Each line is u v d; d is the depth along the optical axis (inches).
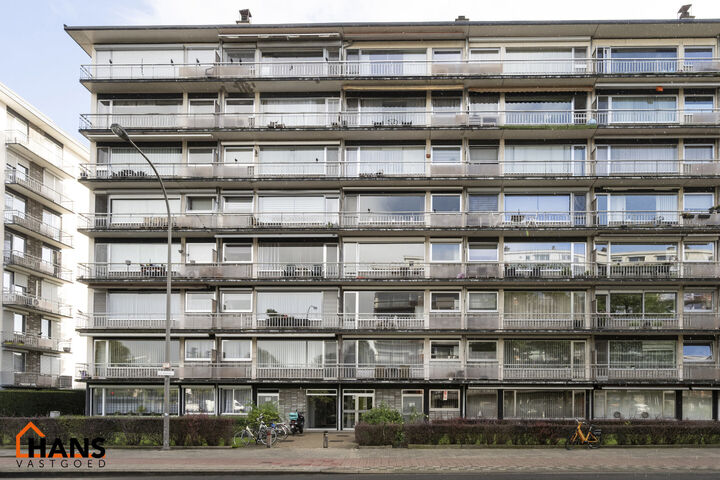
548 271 1449.3
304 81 1467.8
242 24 1480.1
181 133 1472.7
